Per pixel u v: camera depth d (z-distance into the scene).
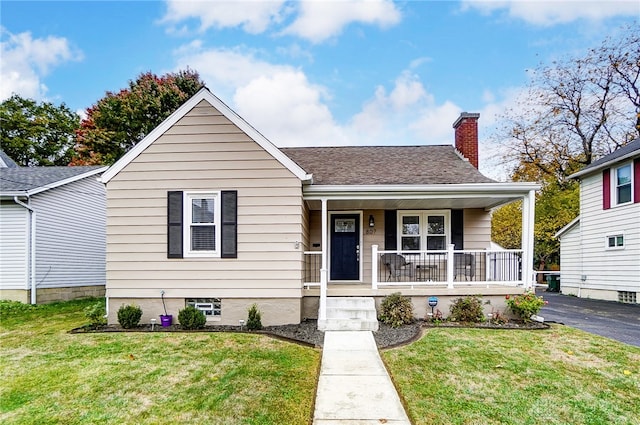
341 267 10.59
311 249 10.56
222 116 8.19
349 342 6.62
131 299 8.13
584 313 9.90
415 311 8.42
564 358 5.61
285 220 8.09
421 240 10.57
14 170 14.41
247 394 4.34
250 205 8.12
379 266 10.50
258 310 8.02
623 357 5.67
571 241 15.50
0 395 4.39
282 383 4.68
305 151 12.27
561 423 3.69
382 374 5.06
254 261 8.07
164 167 8.18
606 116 21.03
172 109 27.08
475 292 8.43
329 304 8.20
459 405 4.04
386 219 10.65
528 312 7.95
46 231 12.21
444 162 10.66
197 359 5.63
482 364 5.34
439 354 5.79
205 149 8.16
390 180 8.90
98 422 3.73
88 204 14.38
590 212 14.30
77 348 6.27
